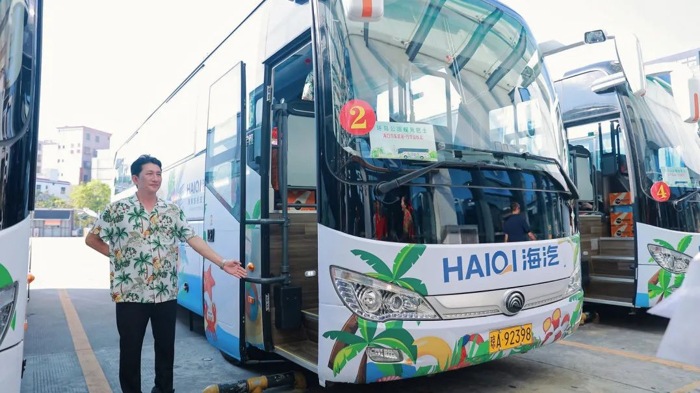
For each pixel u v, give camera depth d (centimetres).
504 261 328
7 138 215
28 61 230
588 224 634
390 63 331
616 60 592
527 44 414
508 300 324
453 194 317
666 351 177
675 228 534
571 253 374
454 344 304
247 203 418
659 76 599
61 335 605
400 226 299
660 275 523
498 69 382
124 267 325
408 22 350
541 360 457
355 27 327
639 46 408
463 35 371
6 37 220
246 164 423
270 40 398
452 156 328
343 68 314
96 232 330
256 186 405
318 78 312
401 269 296
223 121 459
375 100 317
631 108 556
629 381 396
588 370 426
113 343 563
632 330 577
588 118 620
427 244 304
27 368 462
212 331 450
